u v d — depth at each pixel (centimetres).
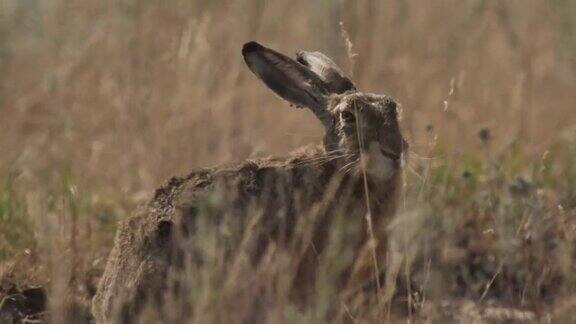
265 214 1020
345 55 1628
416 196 1168
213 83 1537
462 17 1736
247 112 1527
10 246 1208
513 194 1228
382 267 1067
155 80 1538
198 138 1466
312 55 1196
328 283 985
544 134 1557
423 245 1189
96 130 1543
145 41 1603
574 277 1123
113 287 995
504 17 1766
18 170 1338
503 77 1673
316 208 1023
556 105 1681
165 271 975
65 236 1169
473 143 1487
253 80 1596
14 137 1634
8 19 1972
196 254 973
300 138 1519
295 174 1051
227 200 1012
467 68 1666
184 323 951
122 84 1566
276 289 985
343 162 1062
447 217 1236
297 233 1001
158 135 1468
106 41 1639
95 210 1314
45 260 1127
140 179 1431
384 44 1666
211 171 1046
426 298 1133
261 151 1406
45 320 1099
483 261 1212
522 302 1138
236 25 1667
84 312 1125
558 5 1805
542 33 1769
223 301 942
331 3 1683
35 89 1755
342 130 1079
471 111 1584
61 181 1309
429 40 1694
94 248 1211
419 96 1568
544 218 1202
